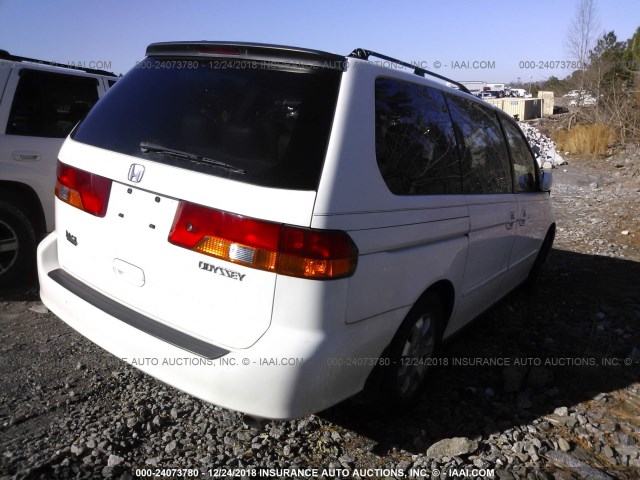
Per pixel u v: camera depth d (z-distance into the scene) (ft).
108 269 9.29
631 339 14.82
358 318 8.33
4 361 11.61
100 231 9.32
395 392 9.89
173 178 8.31
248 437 9.58
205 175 8.11
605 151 65.00
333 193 7.80
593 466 9.50
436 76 11.93
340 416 10.44
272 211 7.60
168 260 8.37
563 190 42.78
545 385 12.16
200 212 7.97
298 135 8.04
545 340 14.61
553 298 18.13
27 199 16.16
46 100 16.53
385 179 8.86
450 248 10.68
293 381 7.59
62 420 9.70
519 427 10.53
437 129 10.82
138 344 8.35
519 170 15.37
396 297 9.11
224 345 7.97
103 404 10.30
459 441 9.59
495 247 13.15
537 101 108.99
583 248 24.84
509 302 17.54
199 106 8.91
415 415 10.80
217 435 9.63
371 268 8.40
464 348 13.97
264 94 8.53
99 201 9.29
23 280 16.39
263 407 7.68
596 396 11.83
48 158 16.30
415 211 9.45
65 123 17.01
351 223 8.02
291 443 9.50
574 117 83.56
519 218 14.67
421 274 9.72
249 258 7.65
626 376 12.76
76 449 8.87
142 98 9.75
